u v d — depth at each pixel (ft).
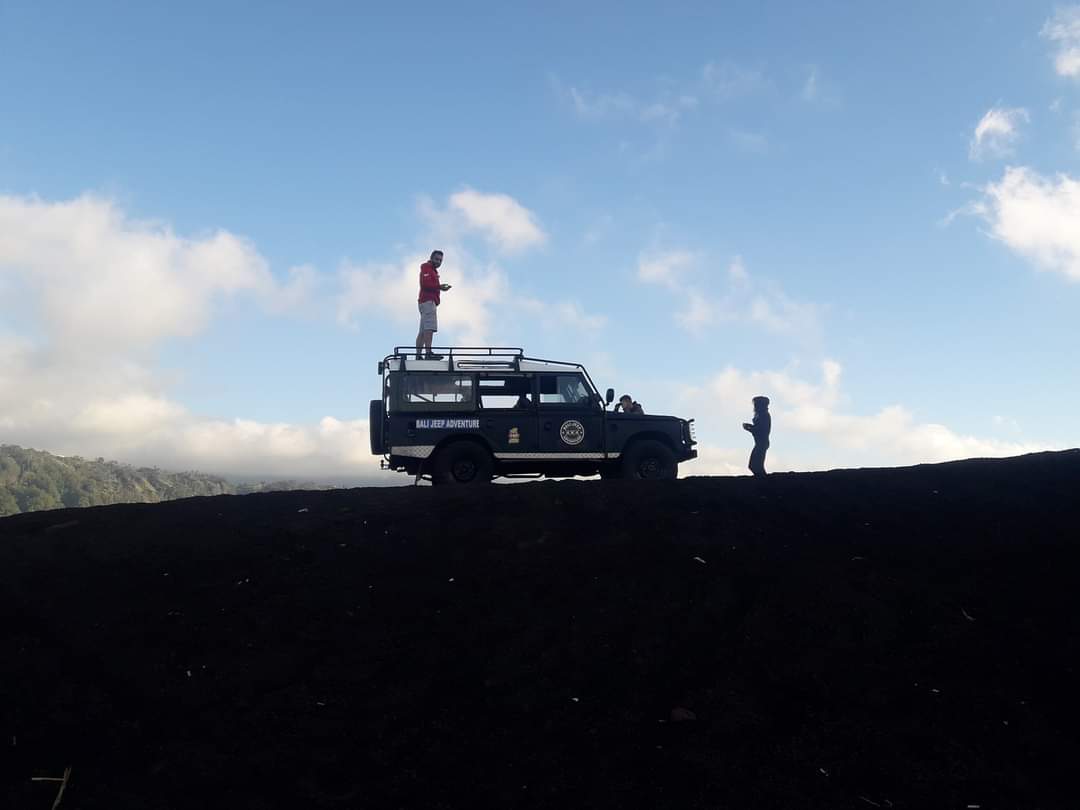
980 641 21.45
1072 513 28.48
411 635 22.98
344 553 28.19
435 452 47.44
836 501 31.63
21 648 22.30
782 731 18.33
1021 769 16.89
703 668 20.95
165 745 18.37
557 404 48.75
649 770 17.24
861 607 23.27
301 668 21.48
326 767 17.62
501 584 25.70
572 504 32.37
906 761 17.19
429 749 18.16
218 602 24.94
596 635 22.61
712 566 26.27
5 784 17.16
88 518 32.65
